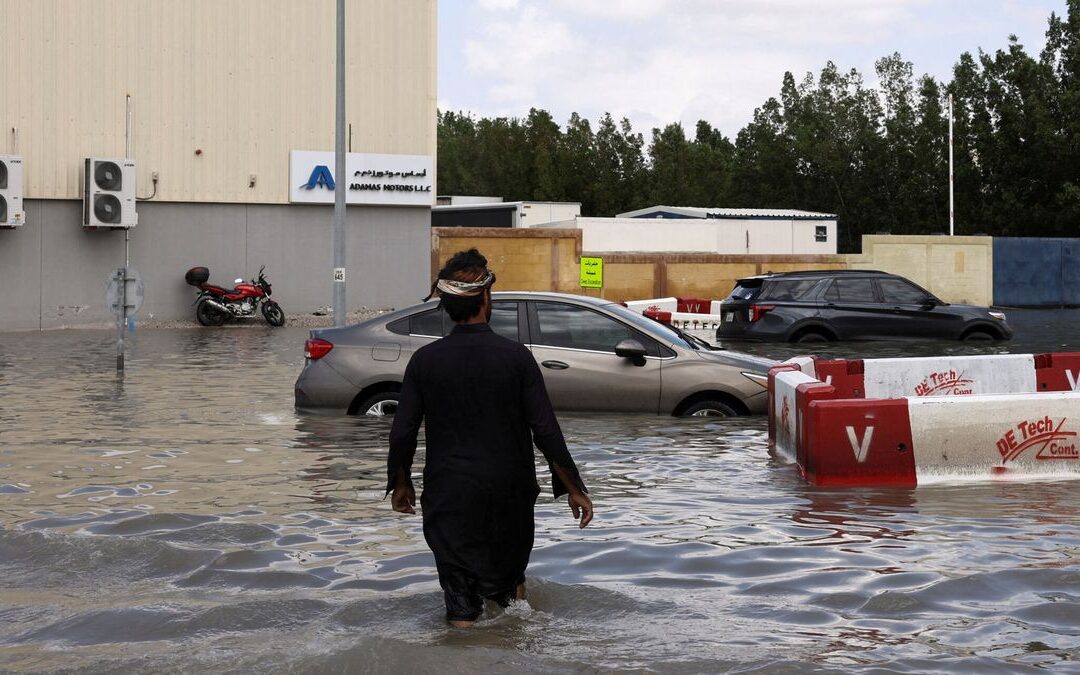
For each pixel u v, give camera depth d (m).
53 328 30.56
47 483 8.62
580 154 93.81
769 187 88.62
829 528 7.04
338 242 25.45
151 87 31.31
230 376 17.05
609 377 11.83
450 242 36.31
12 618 5.28
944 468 8.68
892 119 80.88
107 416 12.44
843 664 4.51
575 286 38.22
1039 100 63.53
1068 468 8.90
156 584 5.89
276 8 32.62
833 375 11.46
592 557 6.33
